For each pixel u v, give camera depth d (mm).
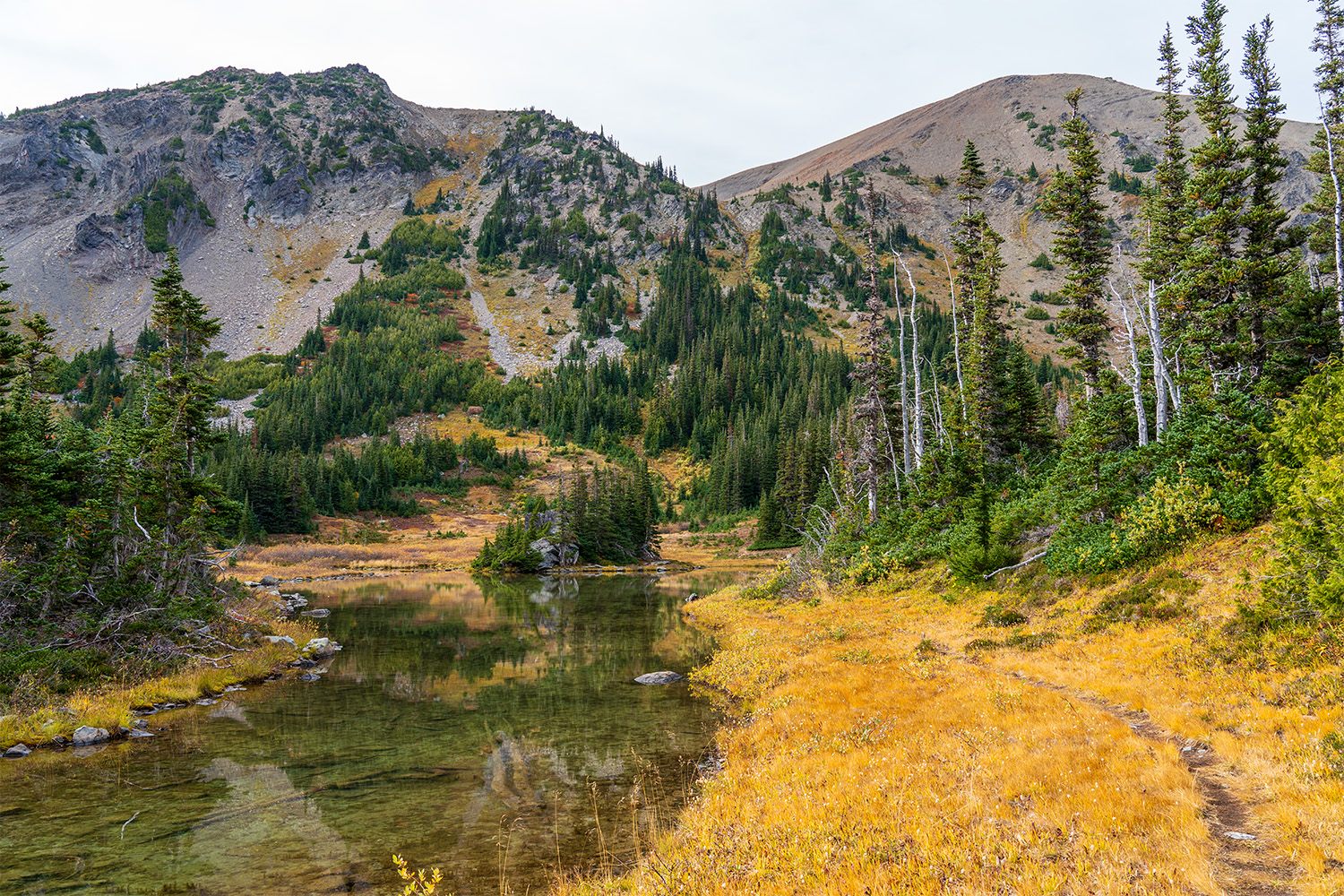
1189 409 26859
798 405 149875
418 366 198000
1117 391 33375
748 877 7746
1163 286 31469
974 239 46000
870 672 19672
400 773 14047
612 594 55562
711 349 198625
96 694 19000
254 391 179125
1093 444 27125
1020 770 9992
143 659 21531
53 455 27938
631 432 172625
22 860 10078
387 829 11219
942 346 154500
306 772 14133
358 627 36312
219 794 12906
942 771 10711
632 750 15539
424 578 70312
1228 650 14391
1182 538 21281
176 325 29391
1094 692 15109
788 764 12641
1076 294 34719
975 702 14547
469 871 9609
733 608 40000
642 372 197875
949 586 30641
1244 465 21578
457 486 135125
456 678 23828
